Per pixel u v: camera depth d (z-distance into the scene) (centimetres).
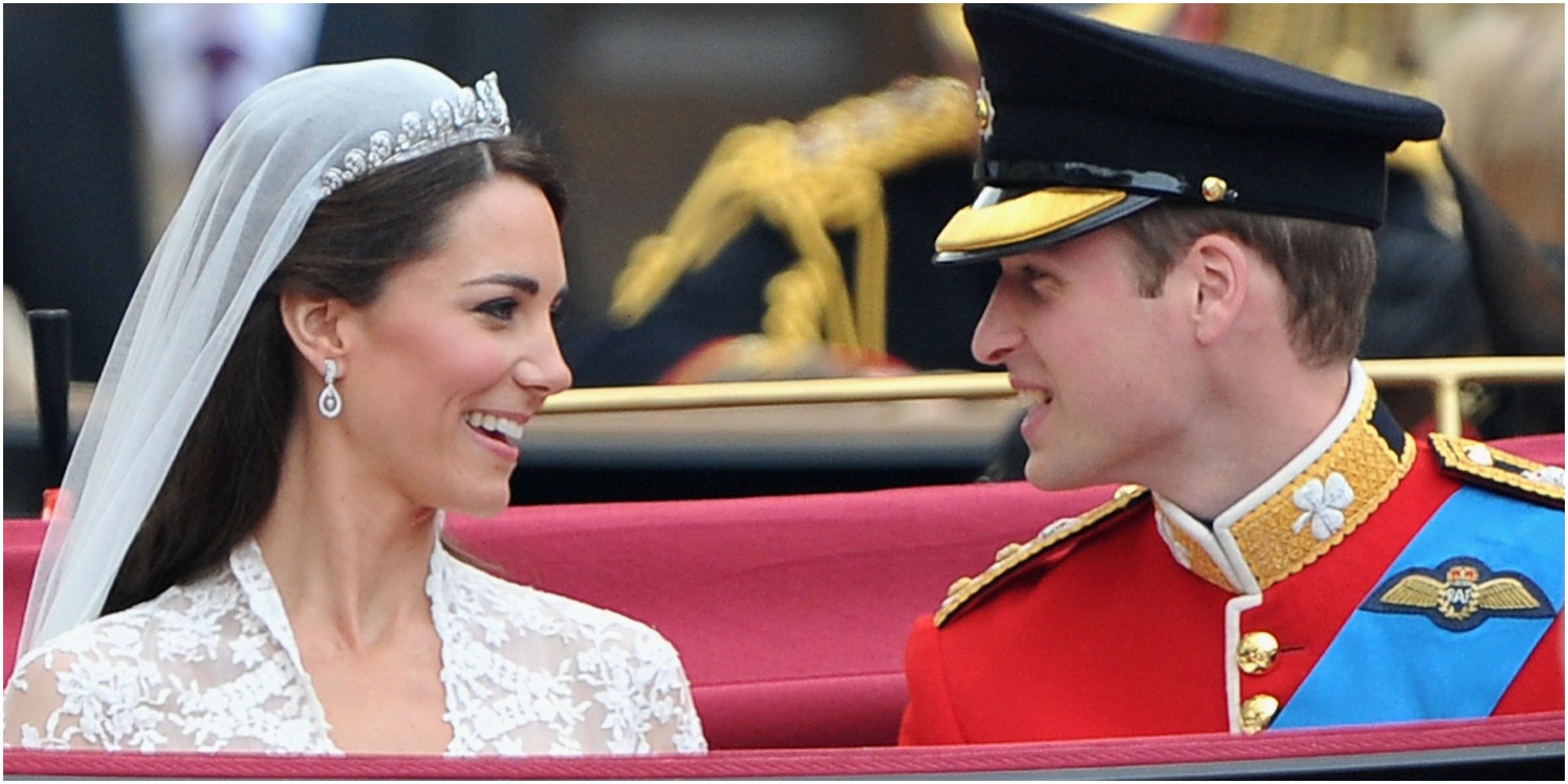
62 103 1692
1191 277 974
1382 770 820
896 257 1752
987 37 1002
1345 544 1019
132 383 1012
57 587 1034
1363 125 976
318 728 973
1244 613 1024
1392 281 1551
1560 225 1614
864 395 1215
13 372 1579
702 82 1772
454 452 971
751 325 1728
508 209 964
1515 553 1015
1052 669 1080
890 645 1205
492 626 1024
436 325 955
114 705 956
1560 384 1570
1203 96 962
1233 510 1012
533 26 1752
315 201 961
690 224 1753
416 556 1016
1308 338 989
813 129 1759
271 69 1716
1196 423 996
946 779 812
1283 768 821
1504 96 1625
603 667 1031
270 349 988
